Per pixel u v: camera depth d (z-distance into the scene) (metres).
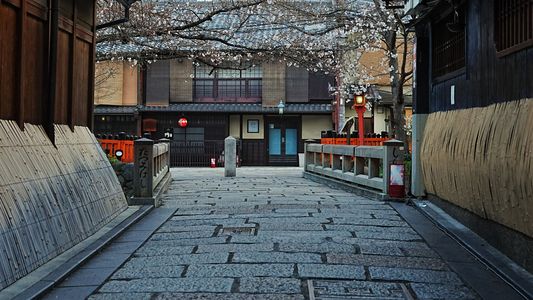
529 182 5.36
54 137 7.30
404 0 10.76
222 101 30.45
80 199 7.38
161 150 14.53
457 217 8.51
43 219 5.96
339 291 5.13
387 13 16.22
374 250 6.86
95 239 7.12
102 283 5.39
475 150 7.21
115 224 8.22
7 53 6.14
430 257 6.55
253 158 30.64
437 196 9.93
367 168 13.78
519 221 5.71
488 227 6.97
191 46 17.50
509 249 6.17
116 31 15.59
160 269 5.96
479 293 5.12
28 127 6.71
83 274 5.70
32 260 5.45
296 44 18.34
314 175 17.42
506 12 6.45
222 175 20.50
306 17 18.58
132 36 14.90
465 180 7.70
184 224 8.83
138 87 29.67
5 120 6.08
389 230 8.20
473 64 7.73
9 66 6.21
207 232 8.09
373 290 5.19
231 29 17.77
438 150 9.26
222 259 6.37
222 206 10.88
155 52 16.75
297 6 18.98
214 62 21.33
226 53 19.48
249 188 14.73
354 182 13.44
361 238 7.58
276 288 5.21
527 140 5.47
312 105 29.83
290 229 8.24
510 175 5.90
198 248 7.00
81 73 9.08
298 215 9.57
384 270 5.91
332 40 21.67
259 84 30.42
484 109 7.15
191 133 30.30
